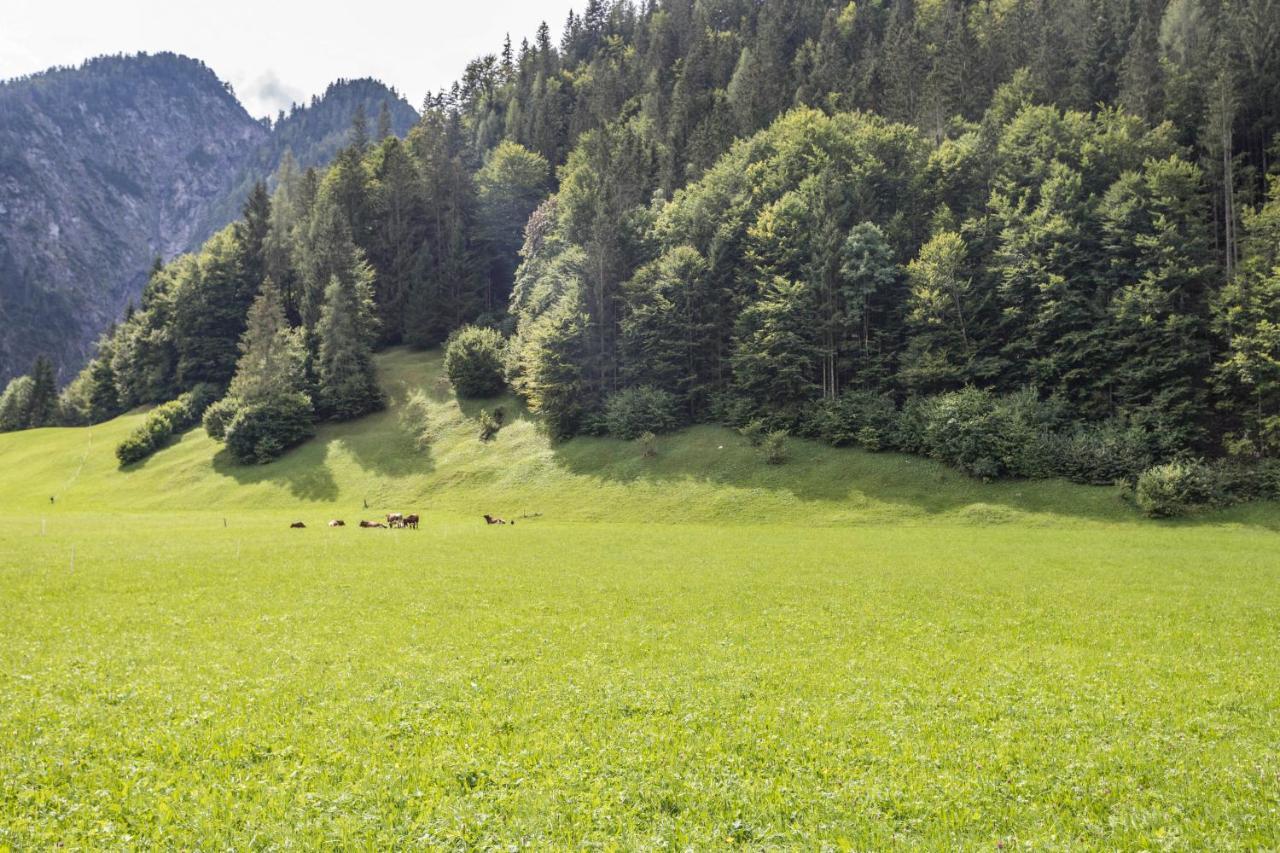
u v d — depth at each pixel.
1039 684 19.58
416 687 18.78
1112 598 33.19
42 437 138.25
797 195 106.50
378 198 160.25
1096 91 123.12
